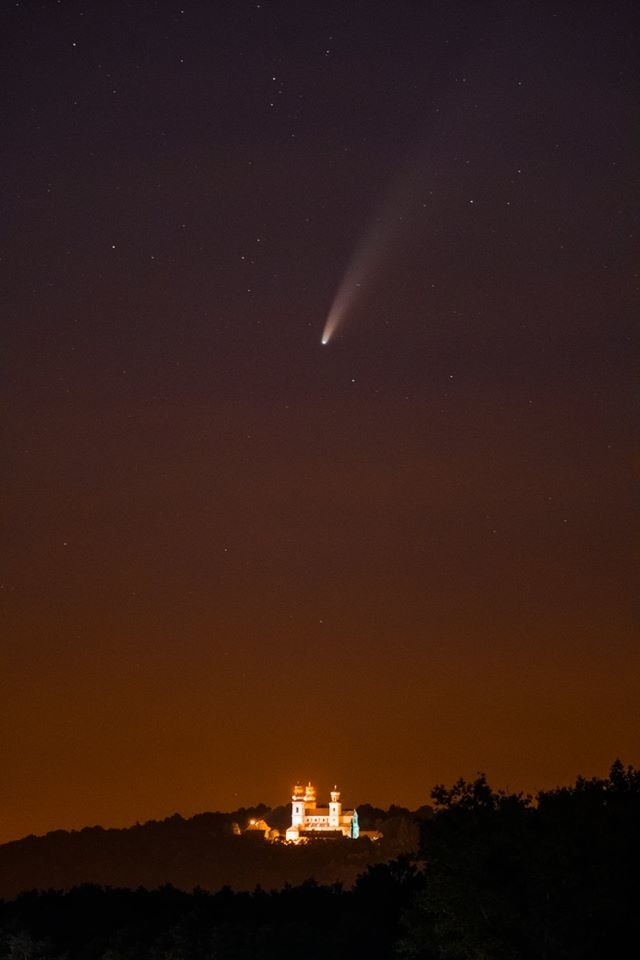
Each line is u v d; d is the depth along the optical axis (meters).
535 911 60.09
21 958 107.88
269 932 93.00
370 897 92.69
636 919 59.69
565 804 62.47
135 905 124.75
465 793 65.31
